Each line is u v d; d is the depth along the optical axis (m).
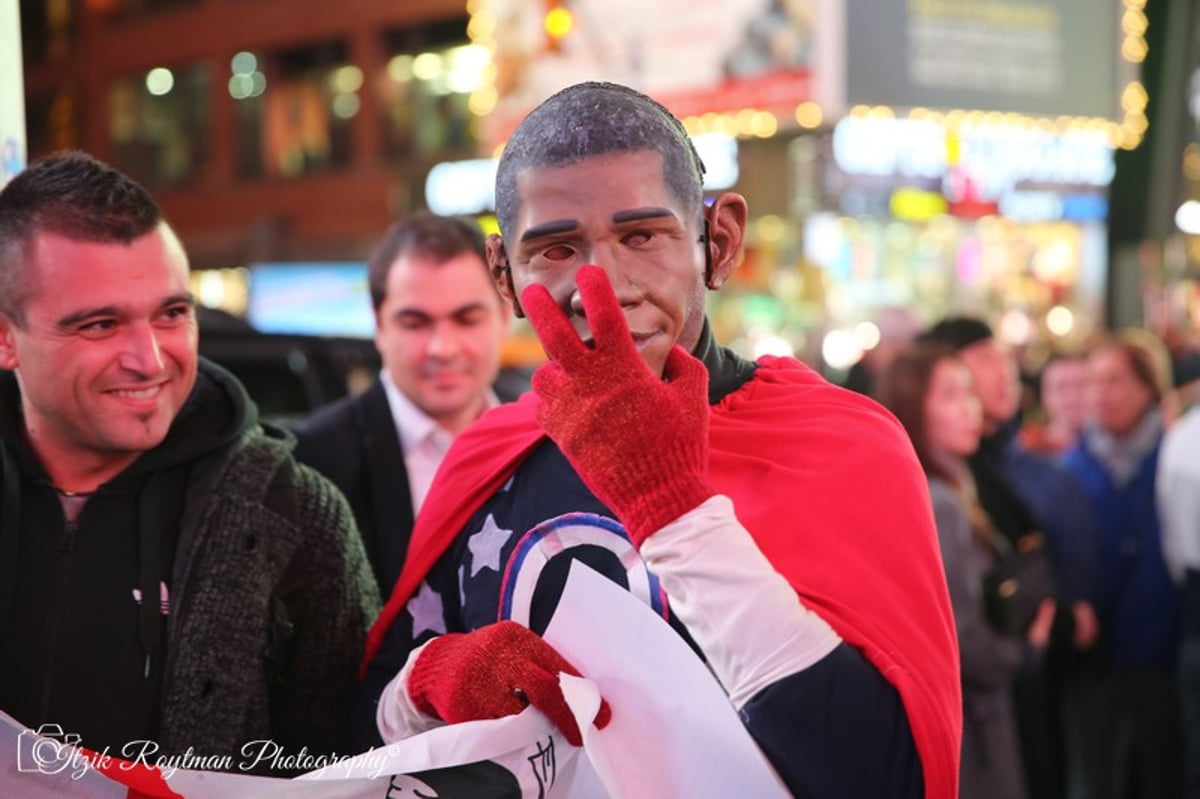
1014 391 4.54
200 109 22.83
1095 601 4.30
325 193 20.56
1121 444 4.66
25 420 1.79
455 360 2.92
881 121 9.33
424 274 2.91
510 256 1.46
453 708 1.49
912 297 12.96
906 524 1.44
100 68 24.41
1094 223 12.07
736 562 1.31
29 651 1.71
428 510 1.75
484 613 1.62
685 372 1.37
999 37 8.41
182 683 1.72
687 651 1.39
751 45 7.66
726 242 1.53
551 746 1.47
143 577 1.74
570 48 8.57
